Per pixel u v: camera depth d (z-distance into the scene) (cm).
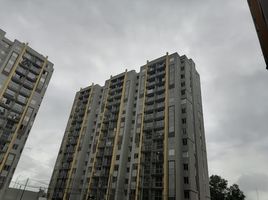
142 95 6794
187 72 6569
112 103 7581
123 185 5731
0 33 6394
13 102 6178
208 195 5447
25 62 6794
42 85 7012
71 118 8706
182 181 4838
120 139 6500
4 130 5784
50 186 7194
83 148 7331
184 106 5878
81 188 6581
